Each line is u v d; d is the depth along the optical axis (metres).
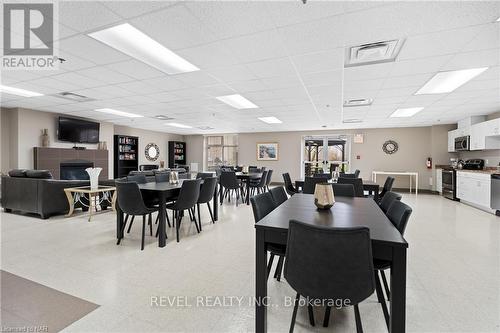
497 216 4.79
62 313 1.73
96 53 2.85
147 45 2.69
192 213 4.21
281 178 10.35
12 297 1.92
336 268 1.22
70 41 2.57
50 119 6.65
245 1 1.89
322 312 1.80
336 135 9.59
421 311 1.78
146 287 2.10
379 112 6.04
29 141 6.22
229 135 11.67
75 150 7.01
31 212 4.55
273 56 2.87
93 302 1.87
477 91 4.16
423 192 8.29
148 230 3.75
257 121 7.74
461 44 2.52
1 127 6.00
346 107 5.53
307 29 2.28
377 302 1.93
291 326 1.50
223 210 5.32
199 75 3.53
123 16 2.10
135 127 9.58
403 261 1.29
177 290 2.05
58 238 3.34
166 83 3.92
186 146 12.36
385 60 2.98
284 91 4.30
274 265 2.61
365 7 1.95
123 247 3.03
